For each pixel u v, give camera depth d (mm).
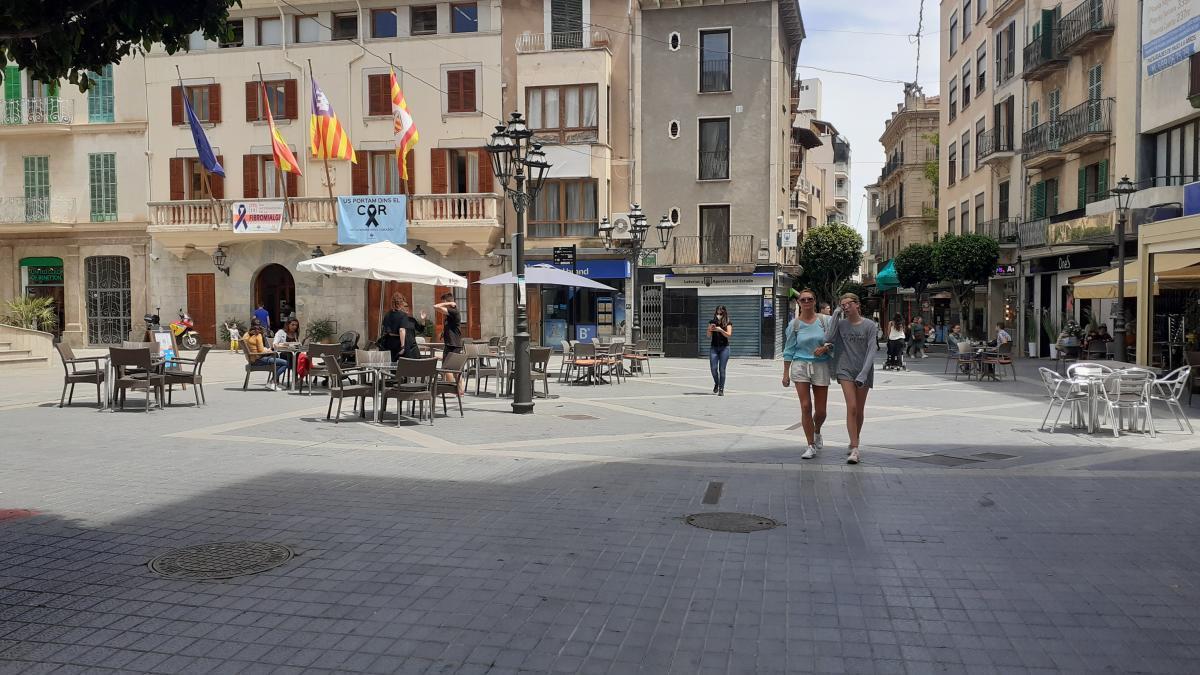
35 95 33812
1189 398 14906
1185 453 9969
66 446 10094
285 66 32719
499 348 19594
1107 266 26328
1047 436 11406
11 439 10633
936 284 43375
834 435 11500
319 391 17078
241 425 12016
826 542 6051
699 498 7453
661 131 32500
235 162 33062
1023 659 4047
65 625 4422
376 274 16391
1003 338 24031
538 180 14008
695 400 16062
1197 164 20484
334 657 4027
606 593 4949
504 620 4512
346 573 5293
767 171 31938
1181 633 4375
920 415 13828
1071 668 3947
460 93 32000
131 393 16469
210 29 6301
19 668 3891
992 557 5699
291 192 32781
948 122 43000
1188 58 19859
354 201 31359
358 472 8586
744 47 32000
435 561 5547
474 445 10438
